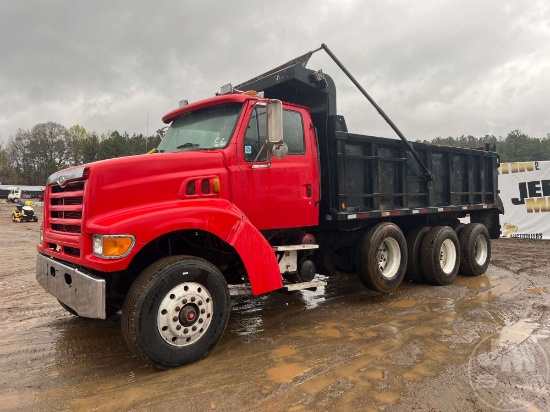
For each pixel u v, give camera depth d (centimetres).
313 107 595
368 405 312
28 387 351
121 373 377
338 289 705
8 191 6925
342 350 423
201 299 395
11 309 594
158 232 372
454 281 765
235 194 459
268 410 307
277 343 446
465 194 818
